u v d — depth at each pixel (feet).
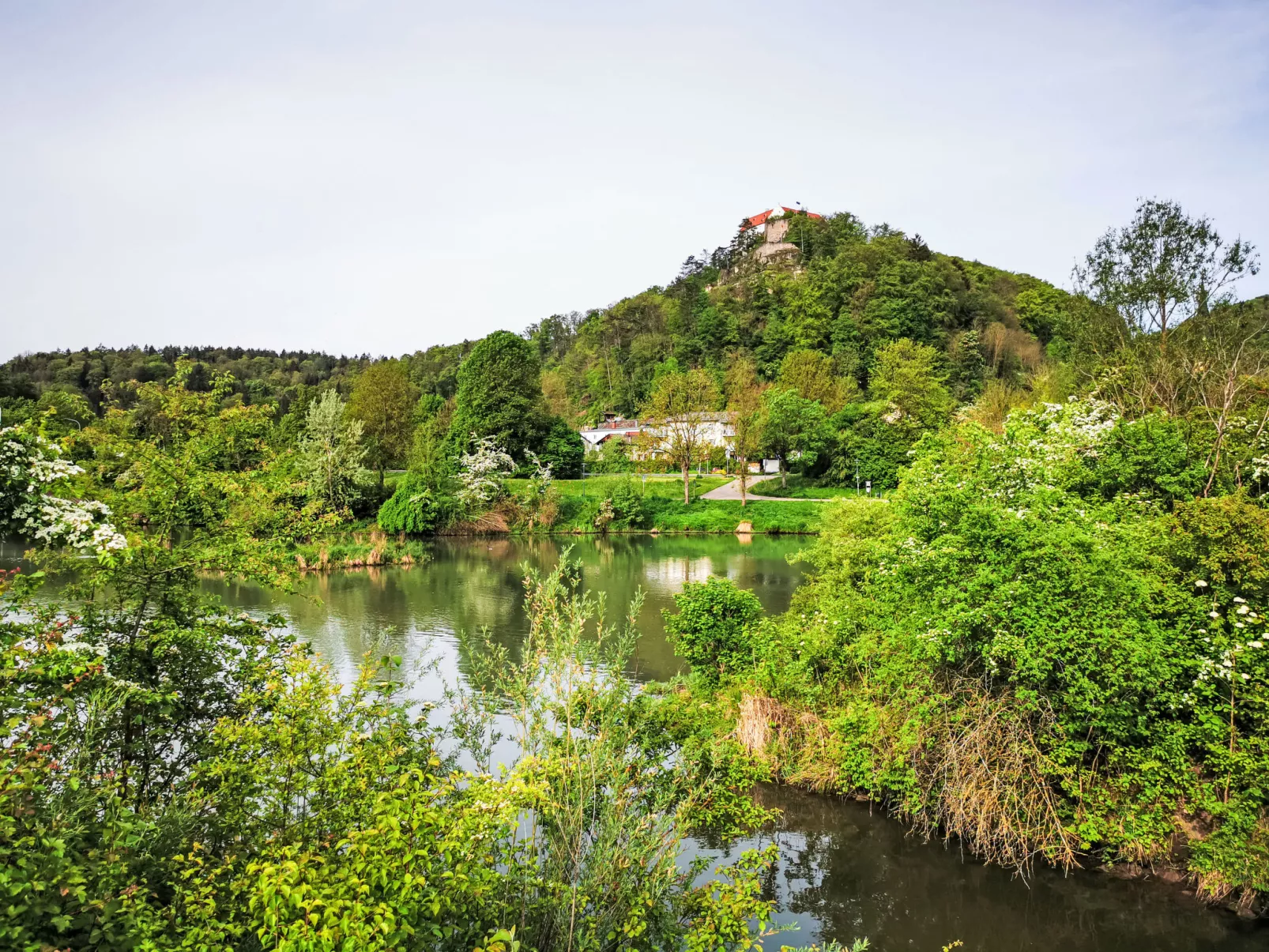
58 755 23.57
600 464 273.13
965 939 33.55
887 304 343.87
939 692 42.39
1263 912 34.63
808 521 193.26
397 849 17.06
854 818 43.70
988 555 40.81
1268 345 80.84
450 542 188.34
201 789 24.43
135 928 15.89
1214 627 38.93
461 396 252.83
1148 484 57.77
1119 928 34.22
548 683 30.01
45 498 29.14
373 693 27.32
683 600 58.80
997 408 170.91
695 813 28.09
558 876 21.59
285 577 39.22
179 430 42.39
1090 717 39.14
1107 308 92.63
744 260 575.79
